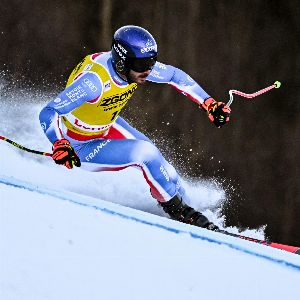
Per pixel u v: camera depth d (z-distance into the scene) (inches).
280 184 1043.9
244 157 1034.7
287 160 1048.8
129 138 606.9
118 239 366.3
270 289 354.6
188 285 355.3
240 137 1036.5
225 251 365.4
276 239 1036.5
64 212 375.6
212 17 1039.6
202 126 1018.1
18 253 362.9
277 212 1039.0
